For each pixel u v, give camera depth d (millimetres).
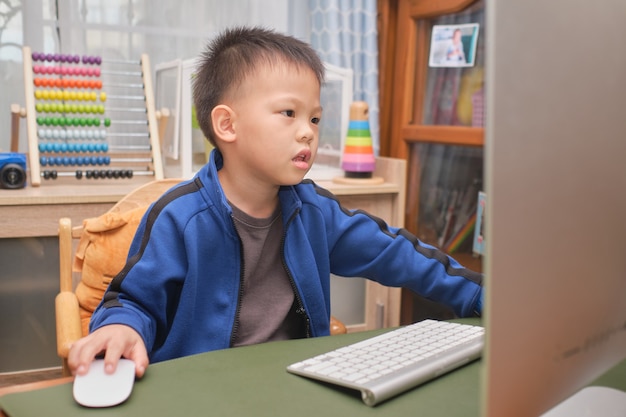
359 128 2051
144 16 2225
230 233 954
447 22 2223
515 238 442
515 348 458
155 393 653
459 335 814
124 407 619
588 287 522
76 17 2137
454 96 2205
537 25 439
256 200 978
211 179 963
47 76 2100
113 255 1229
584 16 479
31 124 1884
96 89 2162
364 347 766
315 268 1023
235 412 612
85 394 627
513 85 427
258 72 900
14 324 1750
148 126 2096
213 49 1005
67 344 1001
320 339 840
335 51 2338
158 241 909
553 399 508
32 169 1839
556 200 471
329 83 2164
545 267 471
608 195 527
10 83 2080
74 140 2086
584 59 482
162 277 893
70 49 2141
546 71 449
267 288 1010
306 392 661
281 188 997
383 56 2471
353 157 2043
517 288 450
